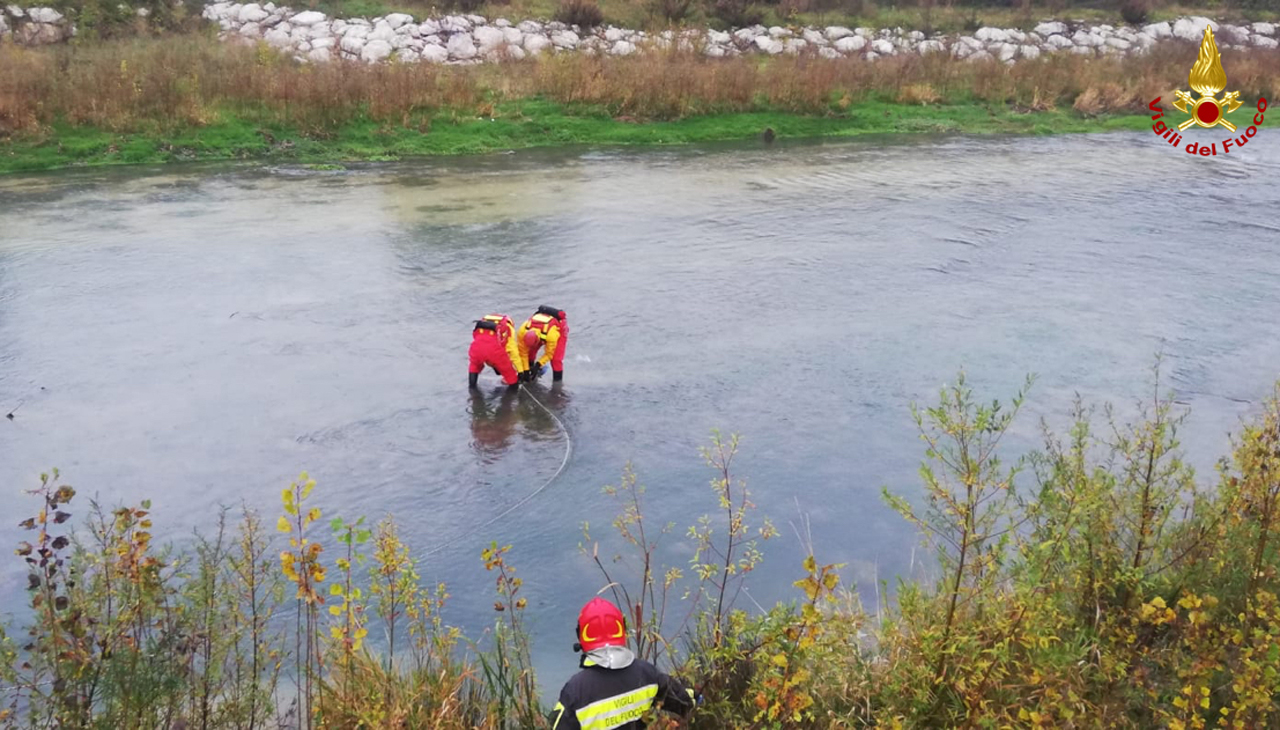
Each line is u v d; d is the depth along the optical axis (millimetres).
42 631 4938
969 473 4734
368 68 25422
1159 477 5551
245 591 5180
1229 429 9219
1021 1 40656
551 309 10281
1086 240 16109
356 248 15062
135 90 22203
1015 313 12531
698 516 7754
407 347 11234
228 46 26828
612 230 16359
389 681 4895
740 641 4895
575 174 20797
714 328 11930
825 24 36125
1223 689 4727
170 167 20562
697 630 5578
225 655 4793
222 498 7957
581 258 14750
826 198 18938
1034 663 4562
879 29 36344
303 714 5234
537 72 26703
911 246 15617
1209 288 13641
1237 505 5445
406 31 30000
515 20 31812
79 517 7621
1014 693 4566
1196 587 5293
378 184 19547
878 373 10578
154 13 29156
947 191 19719
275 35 28969
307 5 30953
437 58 28922
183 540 7234
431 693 4922
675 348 11281
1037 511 5098
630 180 20328
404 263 14367
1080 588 5203
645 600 6668
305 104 23109
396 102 23781
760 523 7629
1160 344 11500
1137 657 4930
